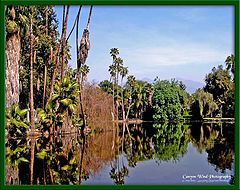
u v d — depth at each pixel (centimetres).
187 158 1555
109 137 2642
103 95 3225
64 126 2362
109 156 1655
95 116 3084
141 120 5666
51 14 2866
